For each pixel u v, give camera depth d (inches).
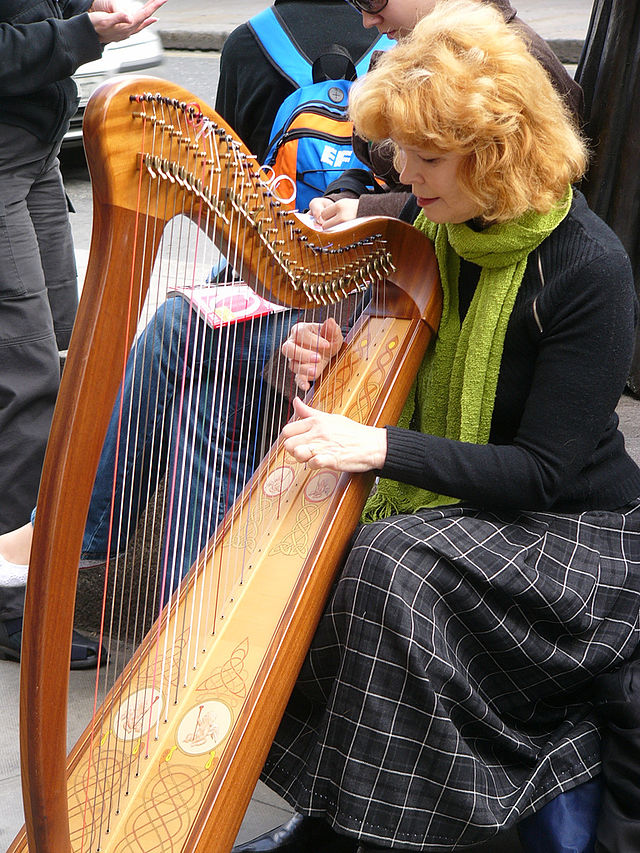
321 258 69.8
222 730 60.9
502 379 74.0
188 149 50.5
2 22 96.0
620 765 68.5
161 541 89.0
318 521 71.4
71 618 45.7
